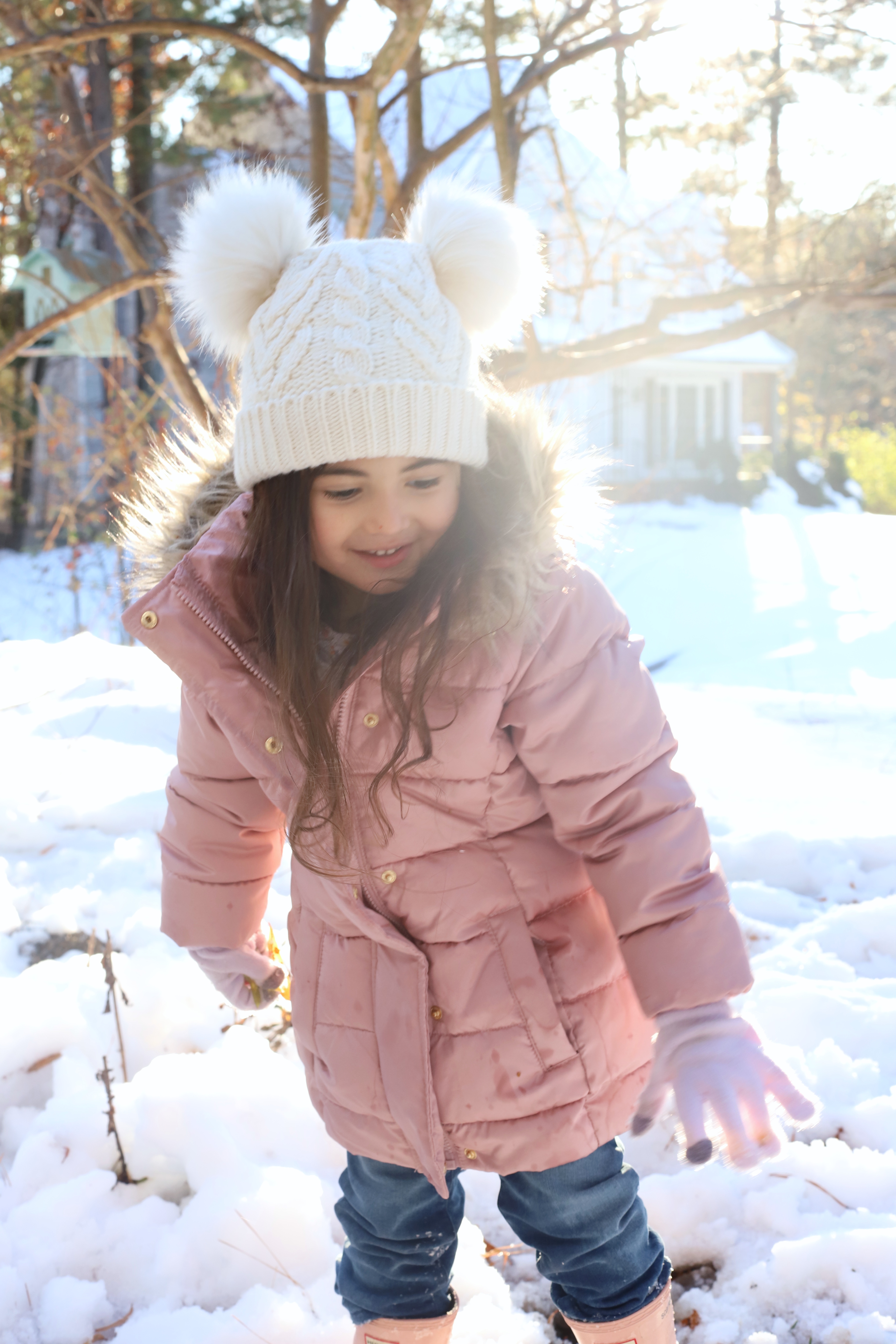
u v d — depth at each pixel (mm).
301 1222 1990
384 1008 1512
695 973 1404
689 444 27922
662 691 6148
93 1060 2438
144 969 2645
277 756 1555
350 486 1453
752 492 26297
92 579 10555
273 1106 2270
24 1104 2383
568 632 1471
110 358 13609
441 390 1432
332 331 1429
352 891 1504
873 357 38094
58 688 5074
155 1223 2053
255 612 1575
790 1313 1868
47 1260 1972
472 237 1519
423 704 1421
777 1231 2023
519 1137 1490
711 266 12156
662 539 18062
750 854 3480
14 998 2471
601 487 1601
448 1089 1493
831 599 13352
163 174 15914
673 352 6766
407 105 7395
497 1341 1827
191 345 6918
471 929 1493
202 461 1795
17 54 6145
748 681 8930
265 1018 2576
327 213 2035
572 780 1474
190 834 1749
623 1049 1546
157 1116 2166
